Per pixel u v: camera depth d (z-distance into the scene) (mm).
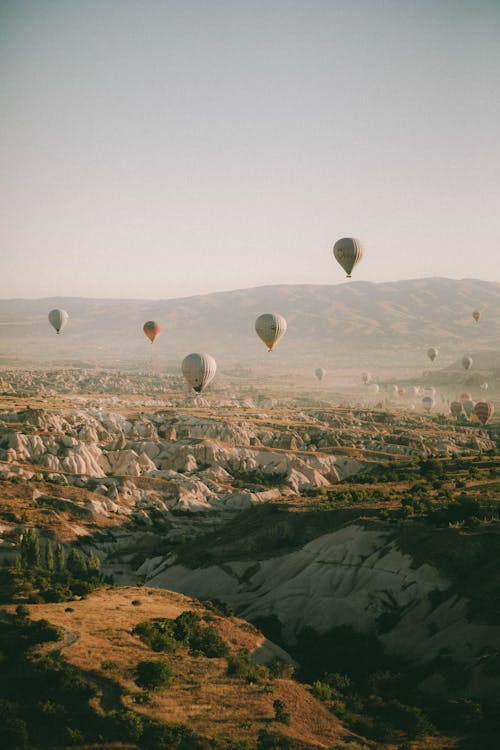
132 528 110125
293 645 67500
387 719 48781
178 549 96312
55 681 42875
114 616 55000
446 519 75125
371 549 75500
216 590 80688
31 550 84250
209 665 48844
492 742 45750
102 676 43969
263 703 44875
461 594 64188
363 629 65875
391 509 83750
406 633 63094
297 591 74812
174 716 41156
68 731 38281
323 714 46438
